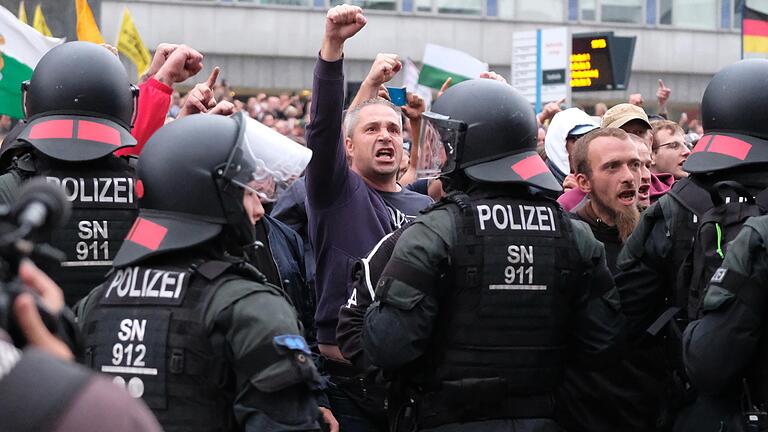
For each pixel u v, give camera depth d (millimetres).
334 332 4434
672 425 4160
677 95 32719
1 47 5691
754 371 3609
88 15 7438
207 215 2941
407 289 3412
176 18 28734
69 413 1521
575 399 4348
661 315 4086
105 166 3674
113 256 3615
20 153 3799
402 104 5750
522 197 3637
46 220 1756
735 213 3777
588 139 4605
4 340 1590
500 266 3477
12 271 1681
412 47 30656
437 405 3510
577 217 4668
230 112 4426
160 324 2836
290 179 3102
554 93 11617
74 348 2271
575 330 3693
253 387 2775
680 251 4070
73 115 3684
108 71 3760
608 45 11461
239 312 2797
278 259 4520
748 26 10664
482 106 3635
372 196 4668
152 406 2816
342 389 4426
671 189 4180
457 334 3477
